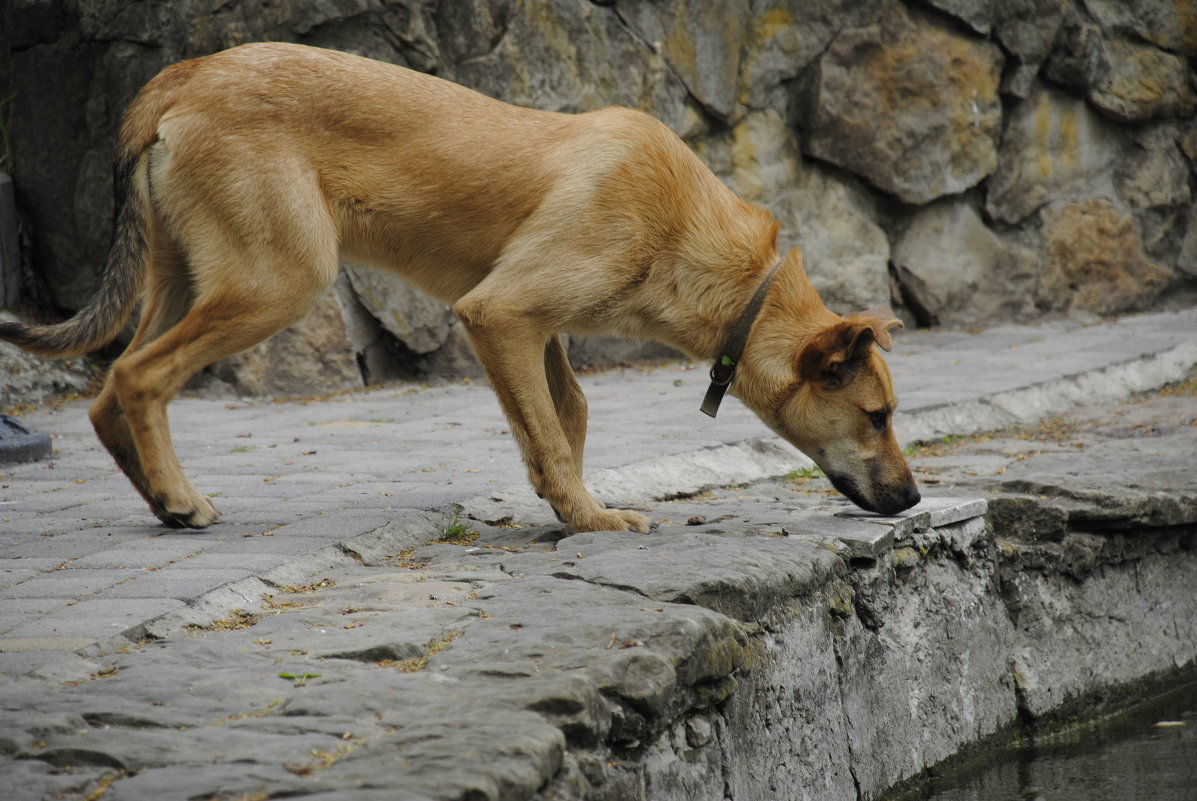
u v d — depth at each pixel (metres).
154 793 3.78
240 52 7.66
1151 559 9.93
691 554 6.70
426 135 7.63
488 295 7.52
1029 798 7.39
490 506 8.66
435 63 15.26
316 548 7.20
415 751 4.11
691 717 5.59
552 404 7.66
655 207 7.61
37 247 15.54
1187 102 19.98
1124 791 7.49
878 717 7.32
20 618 5.77
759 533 7.52
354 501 8.65
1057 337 17.67
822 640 6.84
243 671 5.00
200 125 7.43
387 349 15.71
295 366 14.80
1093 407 14.11
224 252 7.46
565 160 7.61
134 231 7.70
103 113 14.84
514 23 15.71
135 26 14.55
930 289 18.88
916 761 7.64
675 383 15.20
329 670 5.00
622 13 16.53
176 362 7.51
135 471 7.88
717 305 7.83
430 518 8.18
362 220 7.70
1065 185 19.62
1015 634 8.80
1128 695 9.46
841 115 18.03
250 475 9.80
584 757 4.61
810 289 8.00
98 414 7.78
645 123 7.77
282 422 12.77
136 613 5.83
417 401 14.20
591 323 7.73
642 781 5.04
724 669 5.68
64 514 8.34
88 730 4.34
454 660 5.12
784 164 18.06
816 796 6.55
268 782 3.87
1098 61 19.30
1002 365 15.47
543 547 7.55
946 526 8.34
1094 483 9.72
